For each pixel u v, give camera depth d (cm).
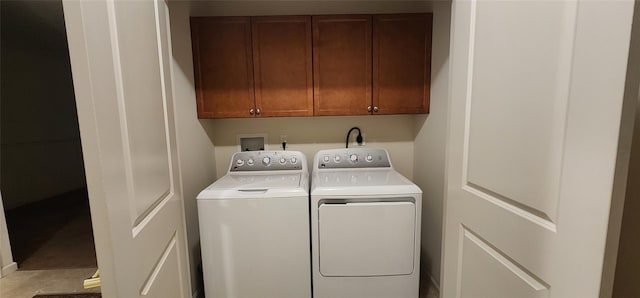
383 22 181
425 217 200
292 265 147
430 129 188
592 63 54
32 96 358
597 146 54
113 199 58
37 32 301
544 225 68
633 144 75
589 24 55
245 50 181
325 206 145
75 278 189
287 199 144
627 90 50
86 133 52
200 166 188
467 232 104
